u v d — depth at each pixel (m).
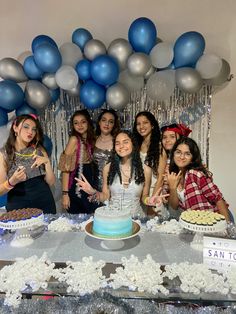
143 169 2.09
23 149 2.12
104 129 2.69
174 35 3.04
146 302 1.11
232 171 3.22
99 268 1.12
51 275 1.09
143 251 1.29
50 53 2.46
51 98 2.78
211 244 1.17
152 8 3.02
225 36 3.02
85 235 1.46
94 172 2.67
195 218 1.35
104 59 2.45
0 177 2.04
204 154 3.16
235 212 3.28
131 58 2.49
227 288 1.00
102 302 1.09
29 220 1.35
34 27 3.13
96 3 3.05
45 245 1.35
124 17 3.05
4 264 1.18
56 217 1.72
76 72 2.62
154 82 2.57
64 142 3.18
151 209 2.10
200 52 2.54
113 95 2.57
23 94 2.61
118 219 1.29
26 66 2.59
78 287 1.03
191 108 3.09
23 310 1.11
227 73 2.76
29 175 2.11
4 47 3.18
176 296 1.01
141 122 2.41
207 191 1.87
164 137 2.33
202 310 1.08
